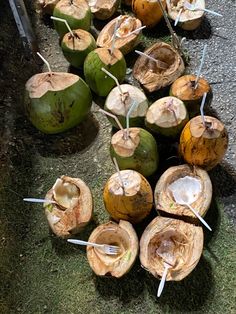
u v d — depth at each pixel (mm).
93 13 1478
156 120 1151
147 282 1052
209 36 1446
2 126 1292
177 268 1005
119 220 1081
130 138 1106
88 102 1251
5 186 1206
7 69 1392
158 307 1026
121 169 1122
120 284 1057
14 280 1081
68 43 1325
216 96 1320
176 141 1202
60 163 1246
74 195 1125
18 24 1386
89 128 1298
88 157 1252
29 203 1186
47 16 1538
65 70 1419
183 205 1074
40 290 1066
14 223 1157
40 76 1229
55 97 1197
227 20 1478
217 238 1101
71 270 1088
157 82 1304
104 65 1256
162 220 1049
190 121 1106
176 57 1313
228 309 1013
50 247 1120
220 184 1172
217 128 1081
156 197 1095
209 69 1379
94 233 1052
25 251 1119
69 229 1082
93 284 1065
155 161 1138
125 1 1529
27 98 1223
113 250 1050
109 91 1293
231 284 1041
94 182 1211
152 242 1039
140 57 1329
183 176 1127
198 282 1045
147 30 1474
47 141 1278
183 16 1419
